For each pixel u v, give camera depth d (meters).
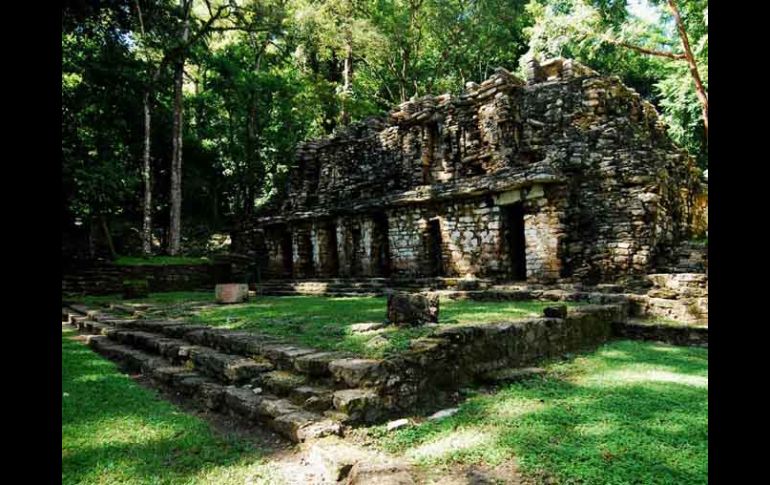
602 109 13.94
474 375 5.85
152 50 20.69
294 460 3.89
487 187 13.20
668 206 12.65
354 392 4.60
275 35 26.11
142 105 23.05
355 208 17.78
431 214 15.32
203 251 27.02
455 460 3.73
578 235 12.52
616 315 9.09
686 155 15.35
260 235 24.81
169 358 7.31
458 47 28.41
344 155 21.44
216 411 5.33
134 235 26.30
